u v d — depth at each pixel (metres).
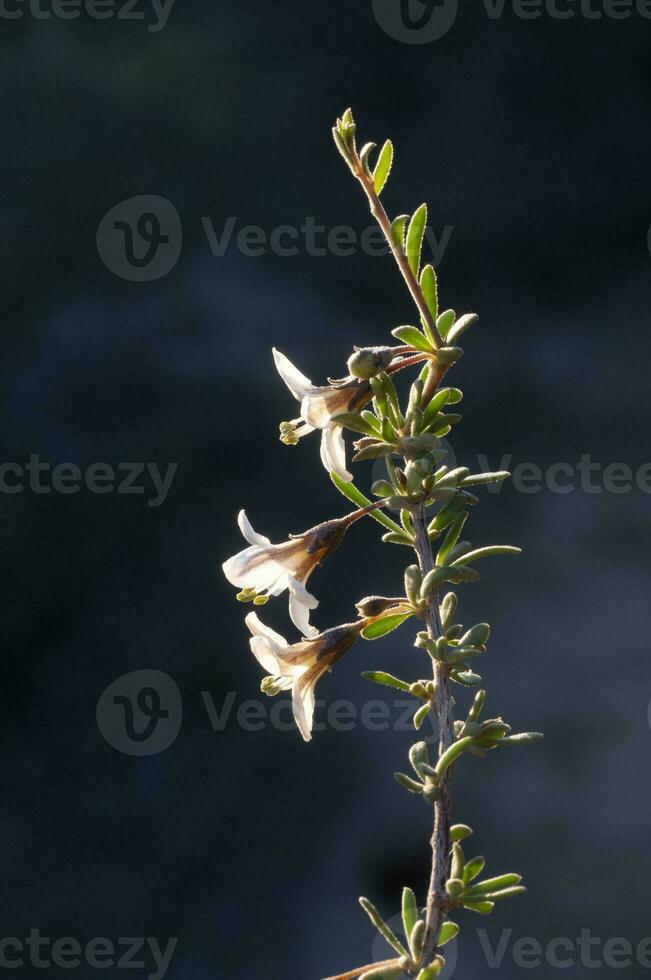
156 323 2.18
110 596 1.83
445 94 2.75
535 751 1.56
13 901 1.45
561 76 2.78
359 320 2.32
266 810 1.53
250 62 2.69
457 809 1.48
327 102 2.67
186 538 1.90
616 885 1.39
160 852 1.50
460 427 2.17
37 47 2.57
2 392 2.04
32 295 2.21
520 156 2.70
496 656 1.72
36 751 1.64
